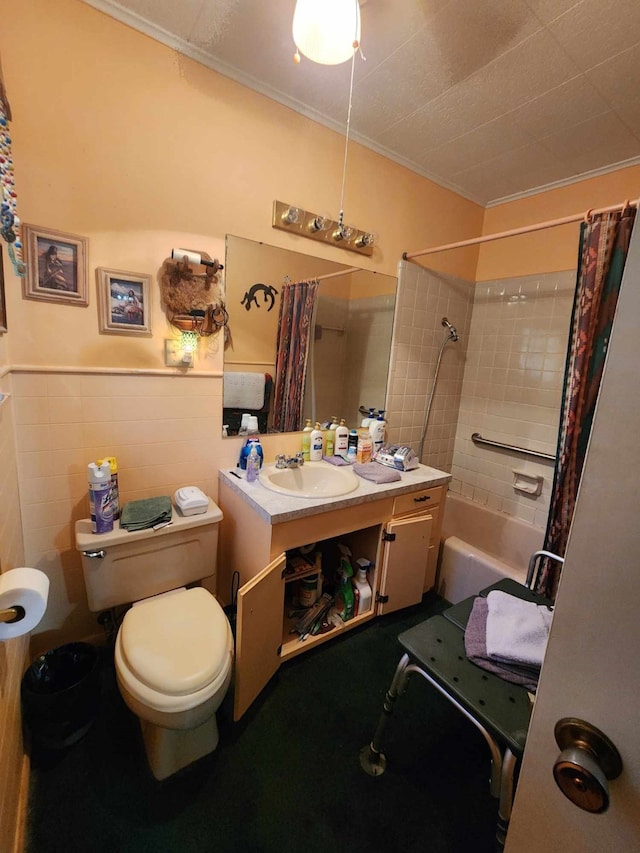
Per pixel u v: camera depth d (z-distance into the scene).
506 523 2.39
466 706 0.97
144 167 1.41
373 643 1.78
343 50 1.10
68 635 1.57
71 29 1.22
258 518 1.48
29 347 1.32
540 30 1.26
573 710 0.39
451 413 2.72
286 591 1.93
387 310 2.22
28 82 1.19
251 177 1.64
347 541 2.03
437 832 1.08
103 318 1.42
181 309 1.56
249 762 1.24
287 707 1.43
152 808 1.10
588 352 1.54
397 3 1.18
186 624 1.26
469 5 1.18
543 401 2.32
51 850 1.00
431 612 2.04
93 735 1.29
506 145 1.92
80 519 1.50
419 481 1.86
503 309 2.49
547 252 2.27
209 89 1.49
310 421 2.06
